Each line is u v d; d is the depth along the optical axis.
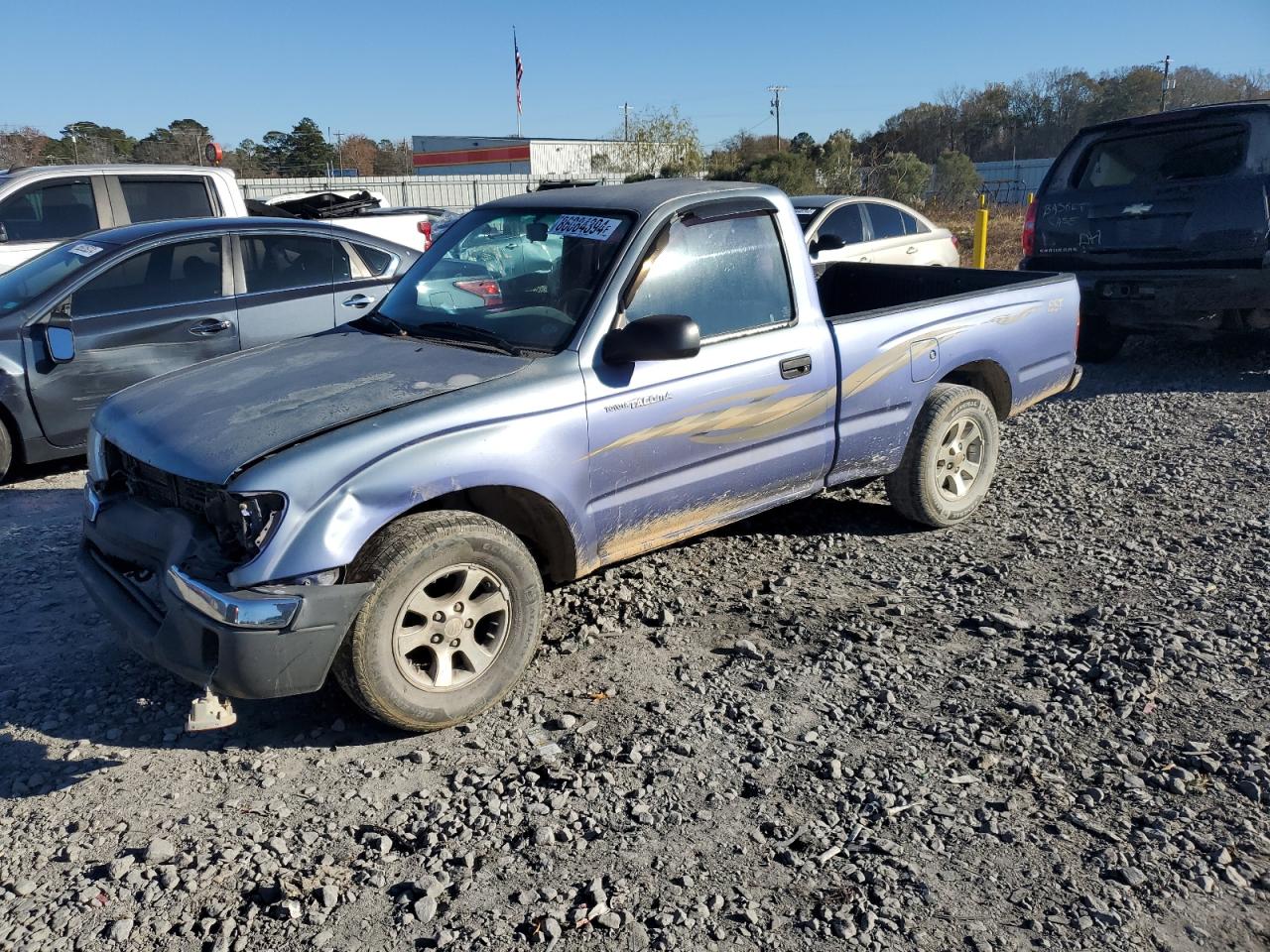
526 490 3.84
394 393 3.75
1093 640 4.25
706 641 4.38
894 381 5.14
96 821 3.21
